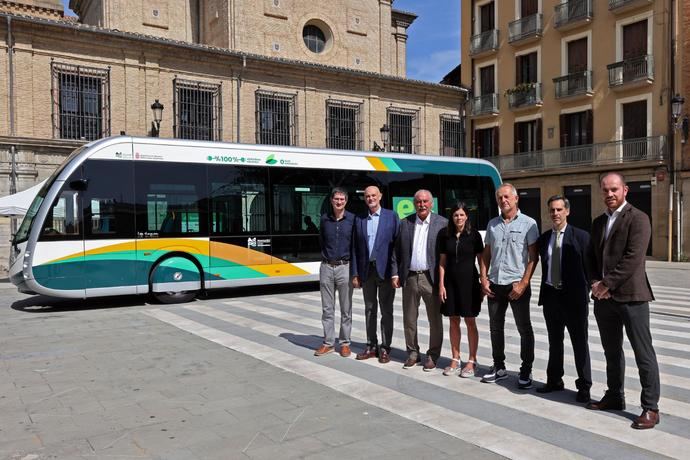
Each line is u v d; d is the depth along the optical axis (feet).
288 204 42.57
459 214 19.06
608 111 82.94
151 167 37.70
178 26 87.35
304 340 26.00
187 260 38.70
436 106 96.32
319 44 92.58
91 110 66.03
